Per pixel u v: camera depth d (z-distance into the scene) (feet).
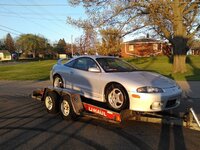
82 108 26.86
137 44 210.59
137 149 19.69
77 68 30.35
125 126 25.35
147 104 23.68
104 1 79.10
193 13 89.71
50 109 29.99
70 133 23.40
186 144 20.71
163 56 181.98
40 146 20.27
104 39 85.40
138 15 81.15
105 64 28.25
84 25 82.43
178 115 25.93
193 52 258.57
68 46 360.28
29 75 87.35
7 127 25.29
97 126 25.49
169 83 25.73
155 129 24.41
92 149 19.69
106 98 26.18
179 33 86.58
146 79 25.26
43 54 421.18
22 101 38.45
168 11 77.15
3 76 85.30
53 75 33.53
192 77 71.46
